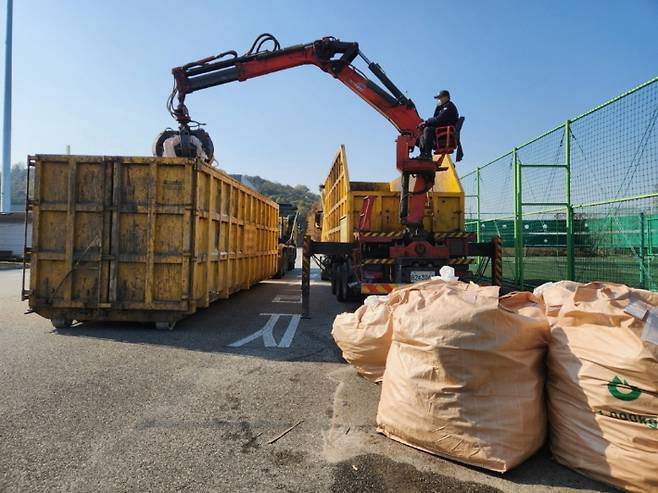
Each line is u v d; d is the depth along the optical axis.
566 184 7.63
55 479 2.41
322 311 8.09
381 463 2.62
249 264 9.99
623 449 2.30
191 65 7.80
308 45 7.83
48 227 6.11
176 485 2.38
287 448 2.81
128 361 4.67
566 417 2.58
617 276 6.84
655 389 2.23
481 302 2.70
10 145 26.31
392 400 2.92
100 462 2.60
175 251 6.05
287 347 5.34
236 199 8.55
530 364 2.65
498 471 2.46
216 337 5.83
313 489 2.36
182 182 6.04
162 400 3.58
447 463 2.62
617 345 2.42
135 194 6.05
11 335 5.82
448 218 8.40
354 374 4.30
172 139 7.61
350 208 8.73
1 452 2.70
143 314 6.16
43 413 3.29
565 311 2.77
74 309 6.16
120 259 6.02
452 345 2.61
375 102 7.81
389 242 7.64
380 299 4.32
